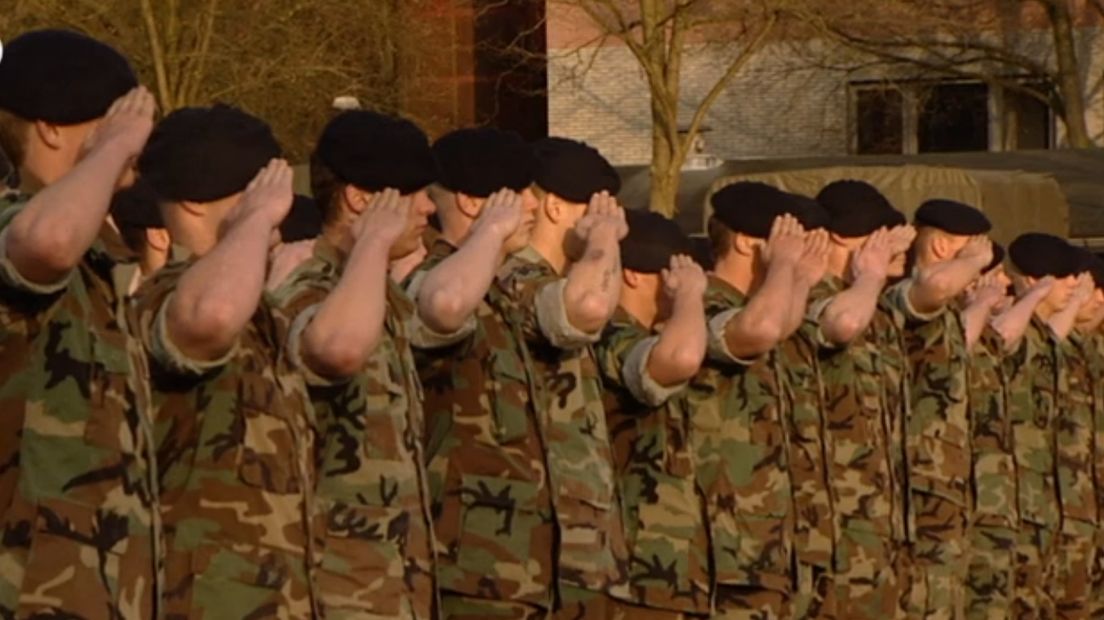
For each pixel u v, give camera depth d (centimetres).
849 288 1496
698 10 4250
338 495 999
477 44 4681
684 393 1273
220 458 898
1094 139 5272
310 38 3881
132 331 830
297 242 1107
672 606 1255
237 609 891
